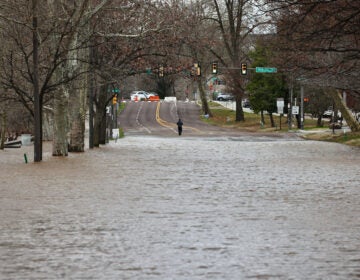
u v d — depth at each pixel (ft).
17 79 227.40
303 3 213.46
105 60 266.98
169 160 203.82
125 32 247.70
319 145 304.30
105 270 60.03
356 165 183.62
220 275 58.13
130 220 87.15
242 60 578.25
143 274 58.54
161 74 268.62
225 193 117.08
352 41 252.62
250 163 191.93
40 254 66.74
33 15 183.93
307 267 61.00
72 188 124.47
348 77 299.38
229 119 582.76
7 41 218.59
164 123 559.38
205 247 69.87
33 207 98.89
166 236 76.02
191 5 467.52
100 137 310.04
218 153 242.58
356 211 95.14
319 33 225.97
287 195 114.32
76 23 193.98
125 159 207.62
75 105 242.58
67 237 75.51
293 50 245.86
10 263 62.85
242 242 72.49
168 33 245.24
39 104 197.57
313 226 82.48
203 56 545.44
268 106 508.12
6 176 148.25
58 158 211.20
